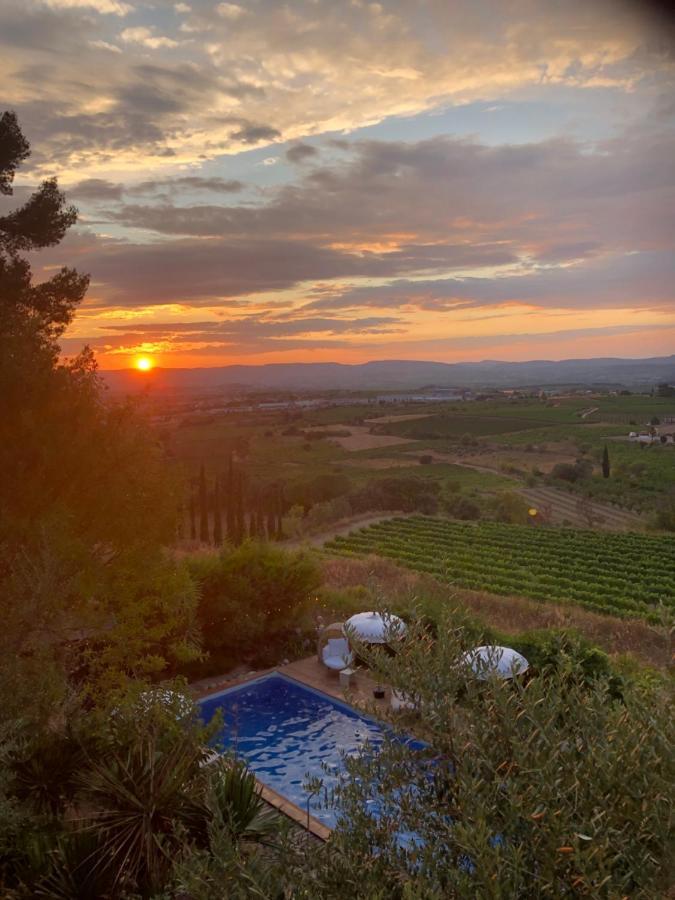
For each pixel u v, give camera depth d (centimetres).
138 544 1277
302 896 303
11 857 793
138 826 789
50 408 1243
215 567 2033
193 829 795
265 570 2120
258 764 1457
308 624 2247
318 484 9181
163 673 1864
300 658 2081
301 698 1791
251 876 297
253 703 1762
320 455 15662
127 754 927
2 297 1695
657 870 259
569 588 4094
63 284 1912
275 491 8244
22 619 924
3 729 795
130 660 1277
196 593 1386
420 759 344
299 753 1505
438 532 6425
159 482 1311
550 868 266
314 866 324
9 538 1127
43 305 1866
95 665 1265
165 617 1814
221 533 6191
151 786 818
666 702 316
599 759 289
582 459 13975
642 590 4244
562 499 10950
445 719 336
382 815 333
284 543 5916
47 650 936
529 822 281
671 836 259
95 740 981
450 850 307
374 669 383
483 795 302
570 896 262
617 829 277
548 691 346
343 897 303
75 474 1234
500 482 12331
